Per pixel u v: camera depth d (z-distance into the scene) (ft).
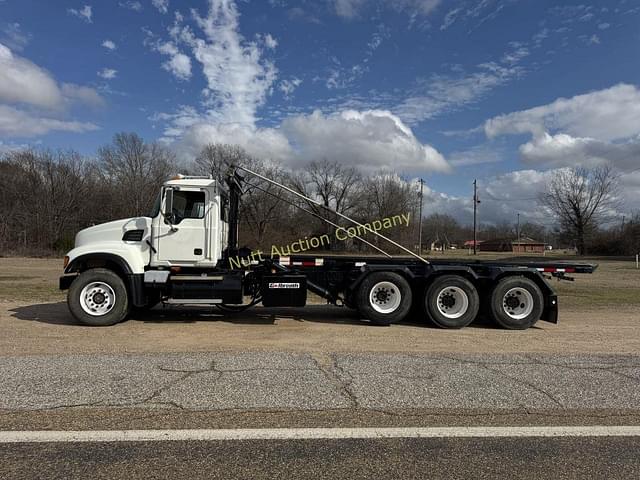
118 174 155.94
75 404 14.12
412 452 11.46
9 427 12.44
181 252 29.48
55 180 147.02
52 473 10.16
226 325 29.37
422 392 15.87
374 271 30.48
